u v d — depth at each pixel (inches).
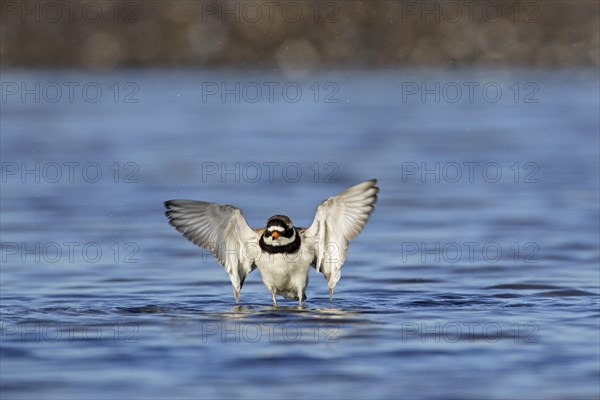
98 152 1243.8
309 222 860.0
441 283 659.4
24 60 1807.3
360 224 548.7
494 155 1220.5
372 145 1294.3
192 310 580.4
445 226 859.4
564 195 997.2
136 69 1813.5
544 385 438.0
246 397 425.1
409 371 457.4
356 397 425.4
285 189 1024.9
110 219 893.8
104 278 677.3
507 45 1862.7
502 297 614.9
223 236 565.6
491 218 890.7
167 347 495.8
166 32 1835.6
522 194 1007.0
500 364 466.9
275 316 561.0
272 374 454.0
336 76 1824.6
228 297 620.4
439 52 1854.1
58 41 1814.7
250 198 975.0
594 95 1692.9
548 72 1856.5
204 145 1293.1
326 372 456.8
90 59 1811.0
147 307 588.7
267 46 1841.8
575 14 1879.9
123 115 1536.7
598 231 829.8
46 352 488.1
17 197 1001.5
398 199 989.8
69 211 931.3
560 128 1416.1
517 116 1525.6
